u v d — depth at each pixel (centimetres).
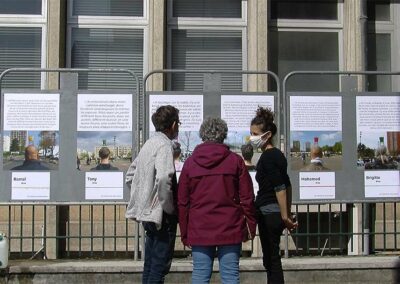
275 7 949
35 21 920
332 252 809
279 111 732
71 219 830
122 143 717
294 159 731
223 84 933
